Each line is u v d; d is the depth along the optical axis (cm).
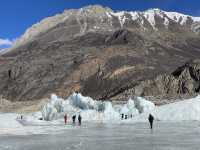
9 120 6594
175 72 16400
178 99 12862
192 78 15325
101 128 5741
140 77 19625
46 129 5697
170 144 3403
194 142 3525
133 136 4259
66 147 3338
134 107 8950
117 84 19525
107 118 8775
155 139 3859
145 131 4866
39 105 14538
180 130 4809
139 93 15488
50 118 9025
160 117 6869
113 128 5634
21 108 14562
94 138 4162
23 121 8019
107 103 9150
